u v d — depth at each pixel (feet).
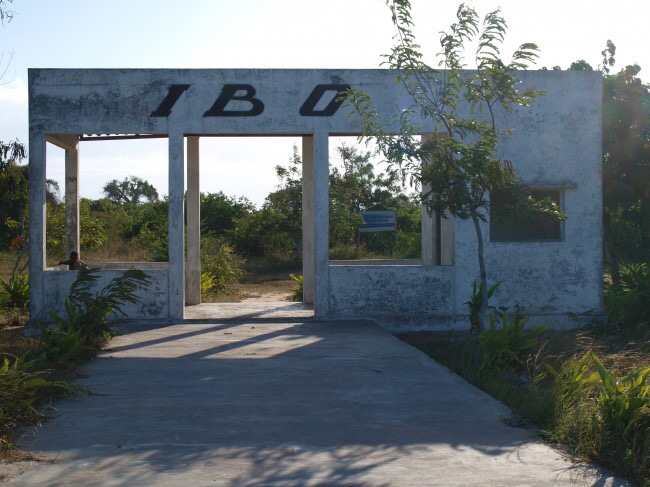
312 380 28.84
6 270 87.86
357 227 97.14
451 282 45.47
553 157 46.06
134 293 44.65
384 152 35.47
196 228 55.11
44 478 17.62
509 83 36.14
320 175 44.88
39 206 44.09
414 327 45.06
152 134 48.08
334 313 45.34
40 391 25.63
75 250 52.16
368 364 32.01
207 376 29.60
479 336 34.37
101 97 44.37
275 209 105.70
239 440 20.77
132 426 22.24
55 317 36.01
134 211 136.15
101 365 31.94
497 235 45.88
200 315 47.14
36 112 44.09
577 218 46.26
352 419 23.07
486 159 34.86
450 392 26.76
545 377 30.81
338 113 44.88
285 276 89.15
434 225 52.90
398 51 36.19
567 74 46.14
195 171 55.26
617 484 17.39
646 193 54.24
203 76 44.70
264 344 37.19
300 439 20.86
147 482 17.37
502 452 19.75
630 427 20.29
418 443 20.52
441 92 37.81
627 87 55.57
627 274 51.70
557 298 45.98
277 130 44.73
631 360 31.09
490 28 35.50
